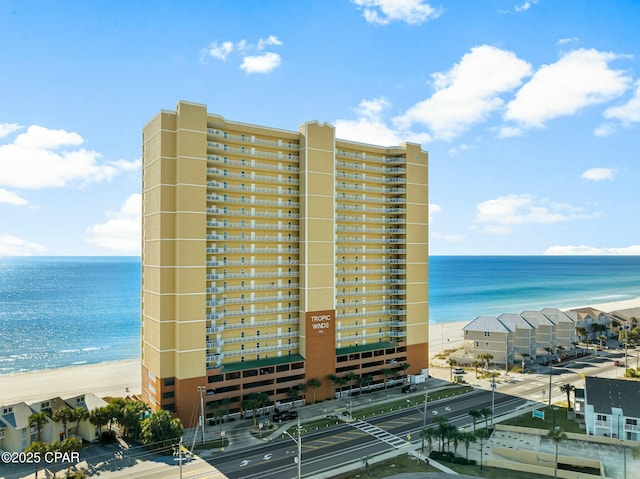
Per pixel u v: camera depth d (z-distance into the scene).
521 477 63.72
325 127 101.06
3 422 70.19
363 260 111.25
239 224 92.62
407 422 85.94
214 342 88.81
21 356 159.25
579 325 166.12
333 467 66.75
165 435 71.31
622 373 123.56
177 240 83.19
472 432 78.44
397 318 116.69
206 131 86.38
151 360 87.38
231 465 67.31
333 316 101.38
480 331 133.00
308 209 97.94
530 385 111.81
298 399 95.50
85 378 128.62
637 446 73.62
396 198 116.69
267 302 96.25
